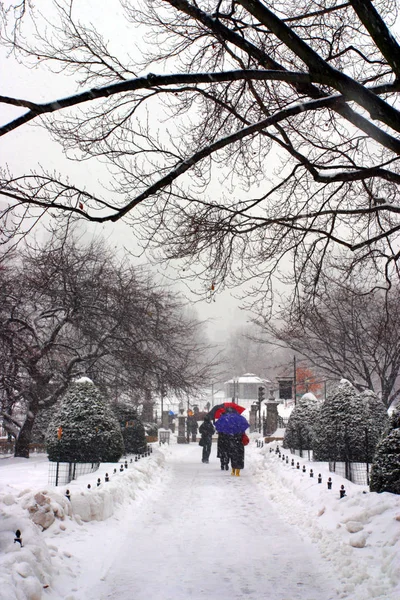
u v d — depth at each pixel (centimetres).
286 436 1959
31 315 2030
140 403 2359
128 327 1869
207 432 2084
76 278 1823
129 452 1928
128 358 1870
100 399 1541
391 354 2128
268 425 3120
